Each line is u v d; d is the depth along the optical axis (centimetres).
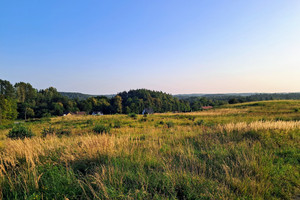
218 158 493
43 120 2942
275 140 690
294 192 326
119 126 1600
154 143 660
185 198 297
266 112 3134
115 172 358
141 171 376
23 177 349
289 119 1948
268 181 351
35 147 532
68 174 346
